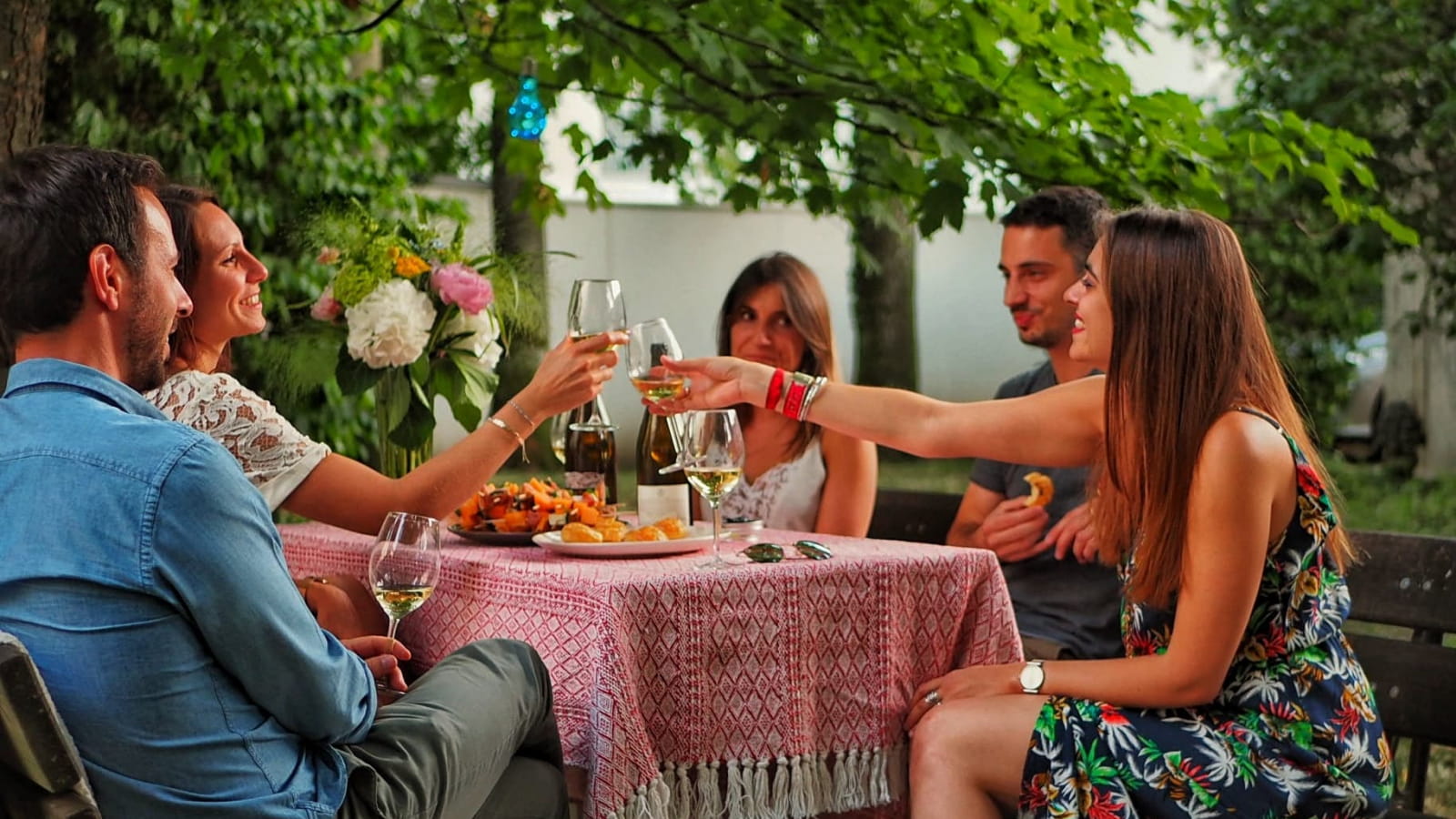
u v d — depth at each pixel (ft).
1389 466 37.09
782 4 15.92
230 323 9.58
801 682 8.70
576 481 11.30
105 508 6.08
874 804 9.05
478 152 33.81
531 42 17.25
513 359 16.30
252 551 6.26
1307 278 36.55
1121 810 8.03
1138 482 8.57
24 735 5.51
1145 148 15.40
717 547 9.10
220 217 9.60
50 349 6.57
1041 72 15.51
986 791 8.45
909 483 36.81
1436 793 14.39
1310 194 29.09
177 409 9.23
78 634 6.04
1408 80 31.53
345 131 24.17
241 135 22.29
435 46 18.02
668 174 16.66
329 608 9.48
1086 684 8.45
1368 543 9.78
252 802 6.28
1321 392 37.93
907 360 38.04
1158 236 8.58
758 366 10.62
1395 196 30.89
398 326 10.52
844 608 8.91
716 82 15.10
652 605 8.23
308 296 22.71
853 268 38.14
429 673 7.81
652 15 14.34
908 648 9.21
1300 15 32.17
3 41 12.71
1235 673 8.34
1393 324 36.35
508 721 7.66
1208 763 8.00
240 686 6.40
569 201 38.50
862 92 15.15
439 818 7.09
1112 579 11.02
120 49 20.62
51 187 6.49
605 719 8.01
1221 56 34.06
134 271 6.63
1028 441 9.96
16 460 6.22
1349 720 8.18
